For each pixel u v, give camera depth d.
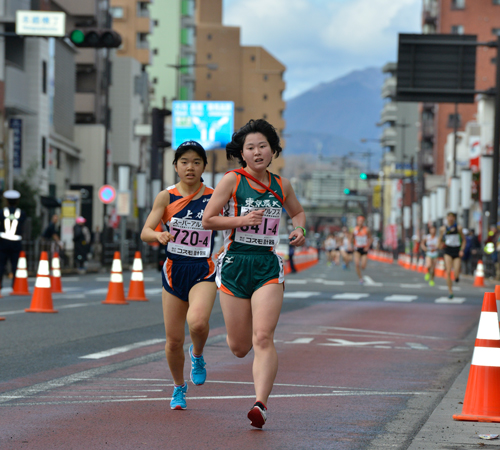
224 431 15.52
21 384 20.77
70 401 18.48
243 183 15.84
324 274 101.44
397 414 17.55
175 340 17.39
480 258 89.94
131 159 179.25
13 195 48.53
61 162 145.00
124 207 94.69
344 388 20.98
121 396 19.17
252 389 20.55
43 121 119.19
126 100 178.50
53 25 56.44
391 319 41.44
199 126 129.88
